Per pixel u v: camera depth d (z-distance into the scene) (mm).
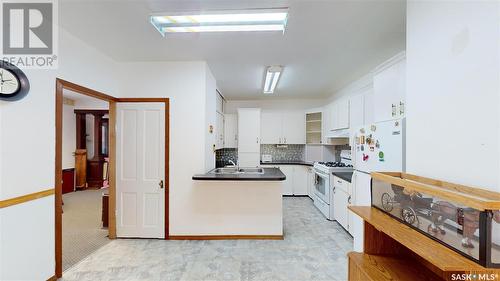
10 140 1611
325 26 2059
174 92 2994
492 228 761
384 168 2033
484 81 993
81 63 2340
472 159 1047
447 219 955
